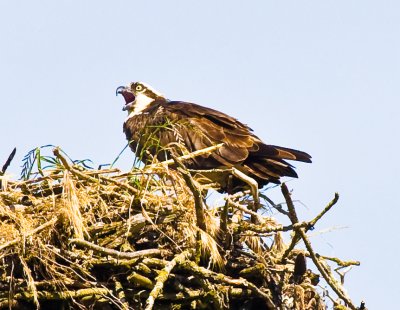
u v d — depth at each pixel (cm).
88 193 1195
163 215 1177
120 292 1107
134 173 1219
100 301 1096
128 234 1155
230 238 1194
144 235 1176
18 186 1220
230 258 1198
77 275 1087
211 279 1135
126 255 1093
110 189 1209
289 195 1156
